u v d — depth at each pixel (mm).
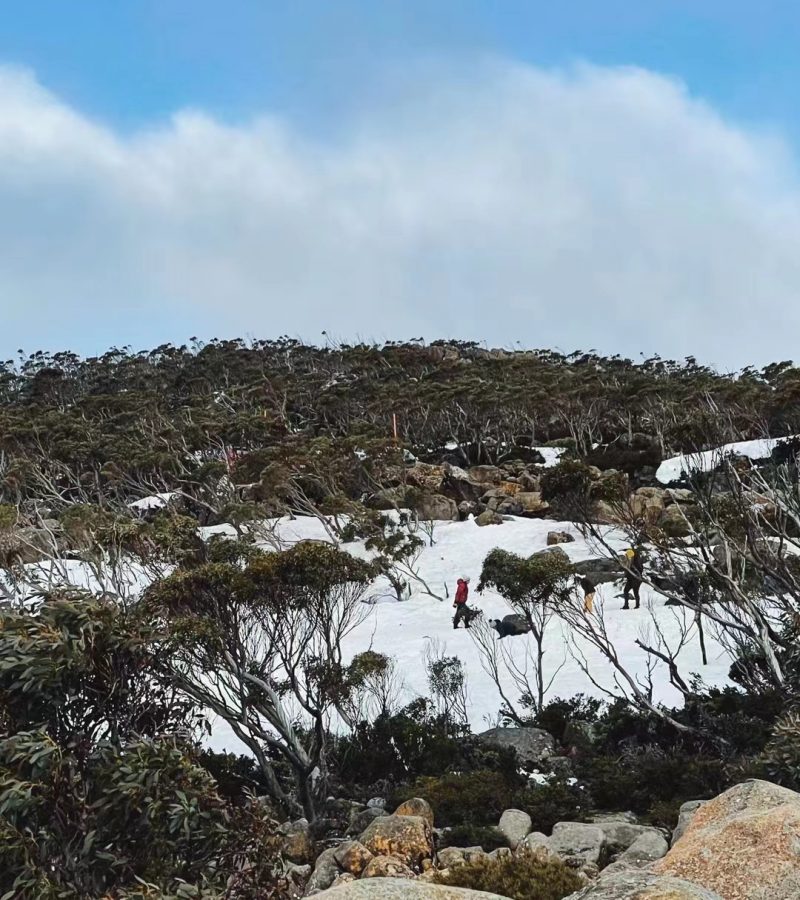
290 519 50594
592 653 26688
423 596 36938
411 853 13297
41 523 35562
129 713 7859
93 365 114688
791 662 18781
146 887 6477
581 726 20156
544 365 95812
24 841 6398
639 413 68625
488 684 25156
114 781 6855
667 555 22094
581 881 11453
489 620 31375
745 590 19438
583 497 23188
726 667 24406
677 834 12797
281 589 18109
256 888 7355
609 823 14047
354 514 45719
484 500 51500
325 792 17703
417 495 49406
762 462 33000
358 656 18797
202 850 7195
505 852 12844
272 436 66500
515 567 22453
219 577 17422
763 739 17172
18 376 110500
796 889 6289
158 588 18281
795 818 6781
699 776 15867
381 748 19516
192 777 7113
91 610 7863
